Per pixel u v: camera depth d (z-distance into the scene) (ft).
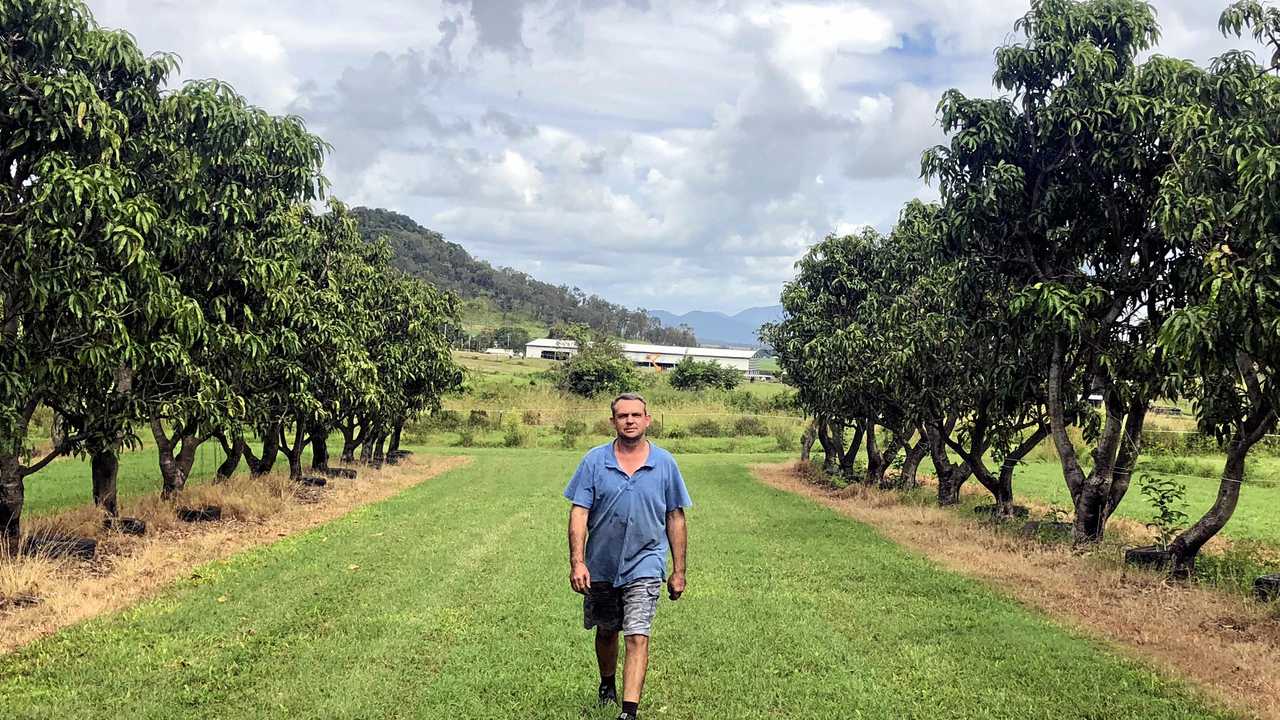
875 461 67.41
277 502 47.29
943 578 31.78
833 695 19.02
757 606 27.22
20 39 28.89
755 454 114.21
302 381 48.62
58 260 28.32
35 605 25.27
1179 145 32.04
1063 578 31.09
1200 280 31.94
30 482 59.52
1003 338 42.29
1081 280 37.81
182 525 39.83
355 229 60.95
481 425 132.87
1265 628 24.18
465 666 20.45
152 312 31.09
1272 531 49.14
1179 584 29.96
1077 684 19.88
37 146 29.27
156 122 34.17
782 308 73.67
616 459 17.42
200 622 24.18
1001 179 37.09
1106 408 37.91
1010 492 48.14
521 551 36.19
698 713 17.72
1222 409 32.09
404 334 71.87
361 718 17.21
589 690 18.84
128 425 33.27
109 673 19.69
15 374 27.35
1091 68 35.81
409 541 38.68
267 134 39.29
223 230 37.29
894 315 52.54
